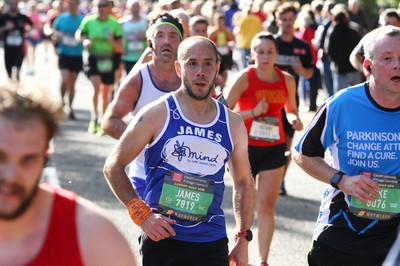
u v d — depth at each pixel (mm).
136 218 8773
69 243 5188
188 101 8930
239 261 9352
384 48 8953
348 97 9258
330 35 29297
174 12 14438
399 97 9102
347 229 9320
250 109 14000
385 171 9234
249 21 39281
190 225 8977
